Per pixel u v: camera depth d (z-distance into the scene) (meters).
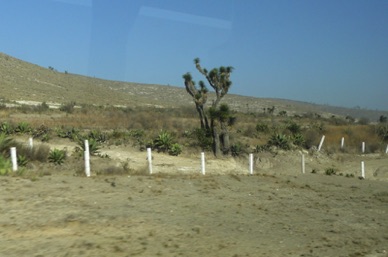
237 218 10.38
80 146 24.42
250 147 30.81
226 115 27.47
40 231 8.17
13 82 86.81
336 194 14.72
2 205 9.71
